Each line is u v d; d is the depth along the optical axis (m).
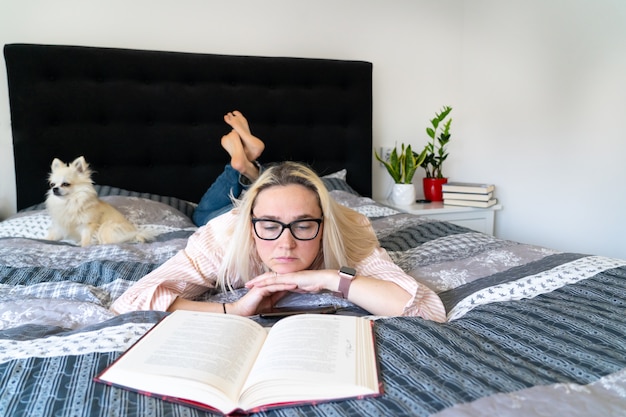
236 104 2.45
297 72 2.53
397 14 2.78
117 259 1.29
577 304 0.86
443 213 2.54
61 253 1.35
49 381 0.56
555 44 2.27
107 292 1.07
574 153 2.21
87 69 2.18
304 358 0.59
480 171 2.88
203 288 1.06
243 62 2.43
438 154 2.99
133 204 1.92
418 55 2.87
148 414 0.50
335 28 2.67
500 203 2.73
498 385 0.54
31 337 0.74
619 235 2.01
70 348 0.65
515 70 2.54
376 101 2.83
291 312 0.87
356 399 0.53
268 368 0.56
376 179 2.91
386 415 0.48
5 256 1.28
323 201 0.94
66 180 1.63
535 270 1.09
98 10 2.25
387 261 1.04
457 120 3.02
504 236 2.73
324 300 0.97
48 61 2.12
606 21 2.00
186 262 1.02
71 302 0.94
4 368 0.59
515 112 2.56
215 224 1.09
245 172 1.90
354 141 2.69
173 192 2.40
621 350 0.64
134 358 0.59
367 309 0.90
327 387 0.53
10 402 0.52
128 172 2.31
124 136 2.28
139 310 0.86
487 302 0.94
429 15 2.85
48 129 2.15
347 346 0.63
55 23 2.20
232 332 0.68
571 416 0.48
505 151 2.65
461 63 2.97
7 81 2.12
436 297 0.92
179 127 2.38
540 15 2.35
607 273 1.03
